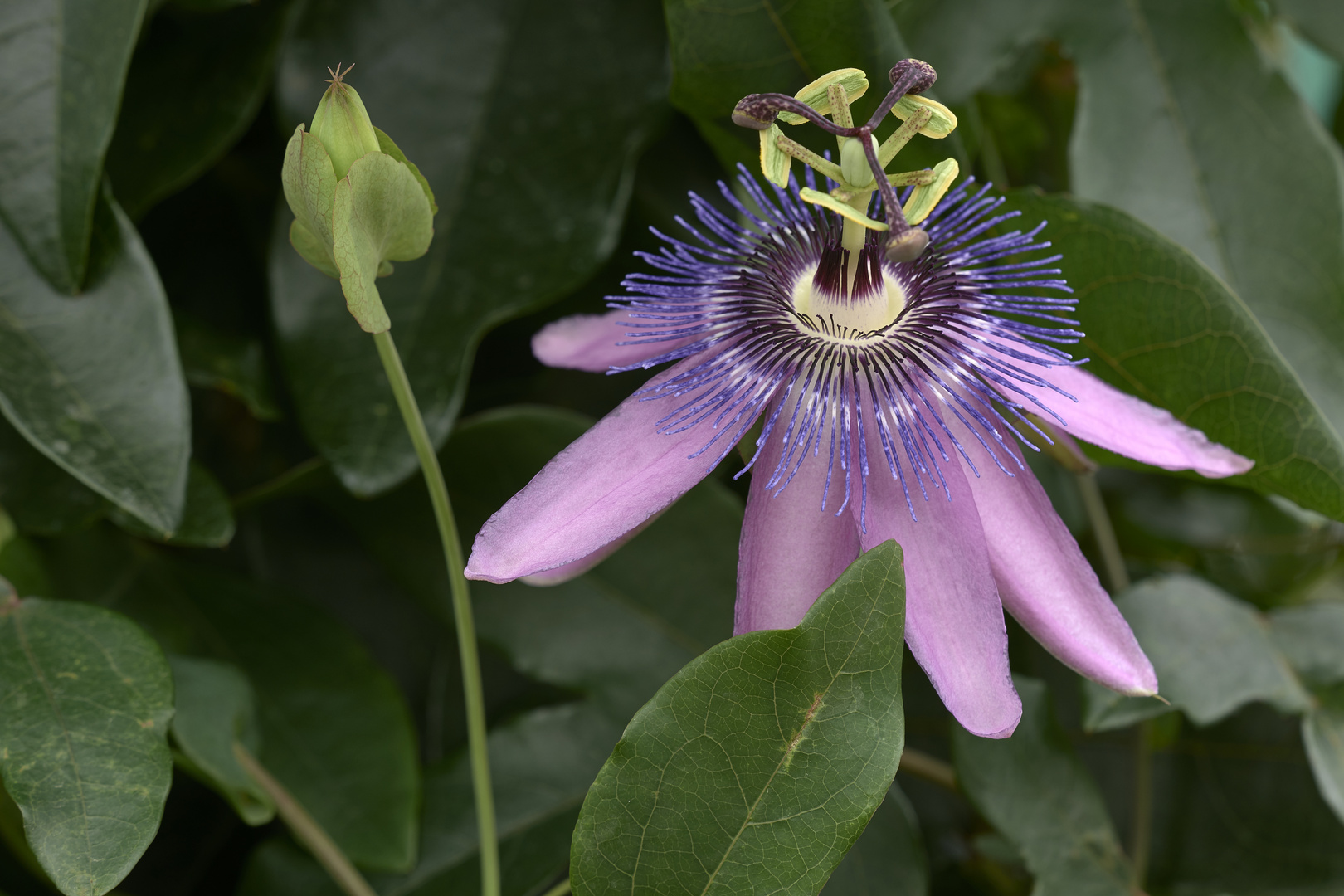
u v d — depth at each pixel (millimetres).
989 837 474
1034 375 405
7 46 414
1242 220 457
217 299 468
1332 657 451
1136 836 465
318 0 445
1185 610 450
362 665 459
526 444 454
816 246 427
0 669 410
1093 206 428
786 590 396
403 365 439
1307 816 485
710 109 435
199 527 432
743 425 400
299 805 446
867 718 390
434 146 447
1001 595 396
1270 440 424
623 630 462
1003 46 458
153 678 412
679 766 393
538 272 444
